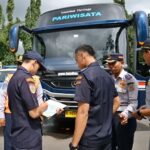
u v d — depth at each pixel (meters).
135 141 6.38
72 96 6.48
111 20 6.74
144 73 6.25
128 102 3.89
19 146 2.99
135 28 6.24
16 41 6.92
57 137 6.65
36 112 2.97
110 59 3.96
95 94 2.82
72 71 6.53
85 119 2.81
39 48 7.09
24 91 2.96
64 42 6.91
